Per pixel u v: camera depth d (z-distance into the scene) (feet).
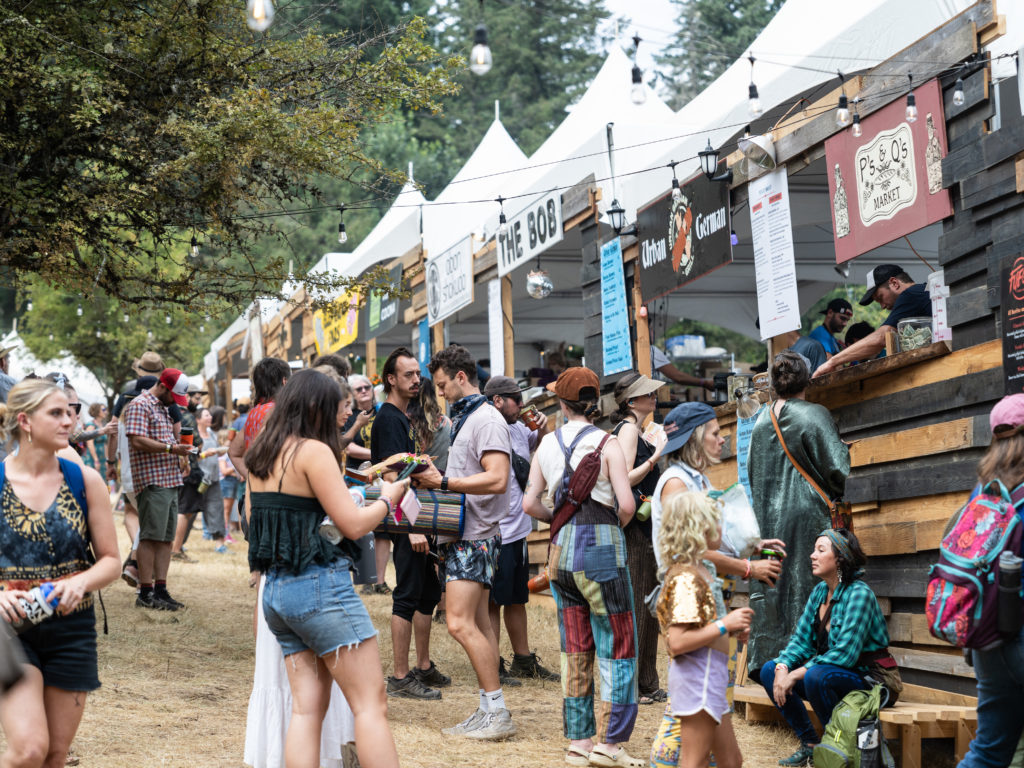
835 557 18.81
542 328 62.54
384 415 22.94
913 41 22.31
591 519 18.67
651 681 23.86
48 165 29.40
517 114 131.03
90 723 19.04
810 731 19.31
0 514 13.20
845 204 24.34
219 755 17.78
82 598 13.44
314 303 33.06
